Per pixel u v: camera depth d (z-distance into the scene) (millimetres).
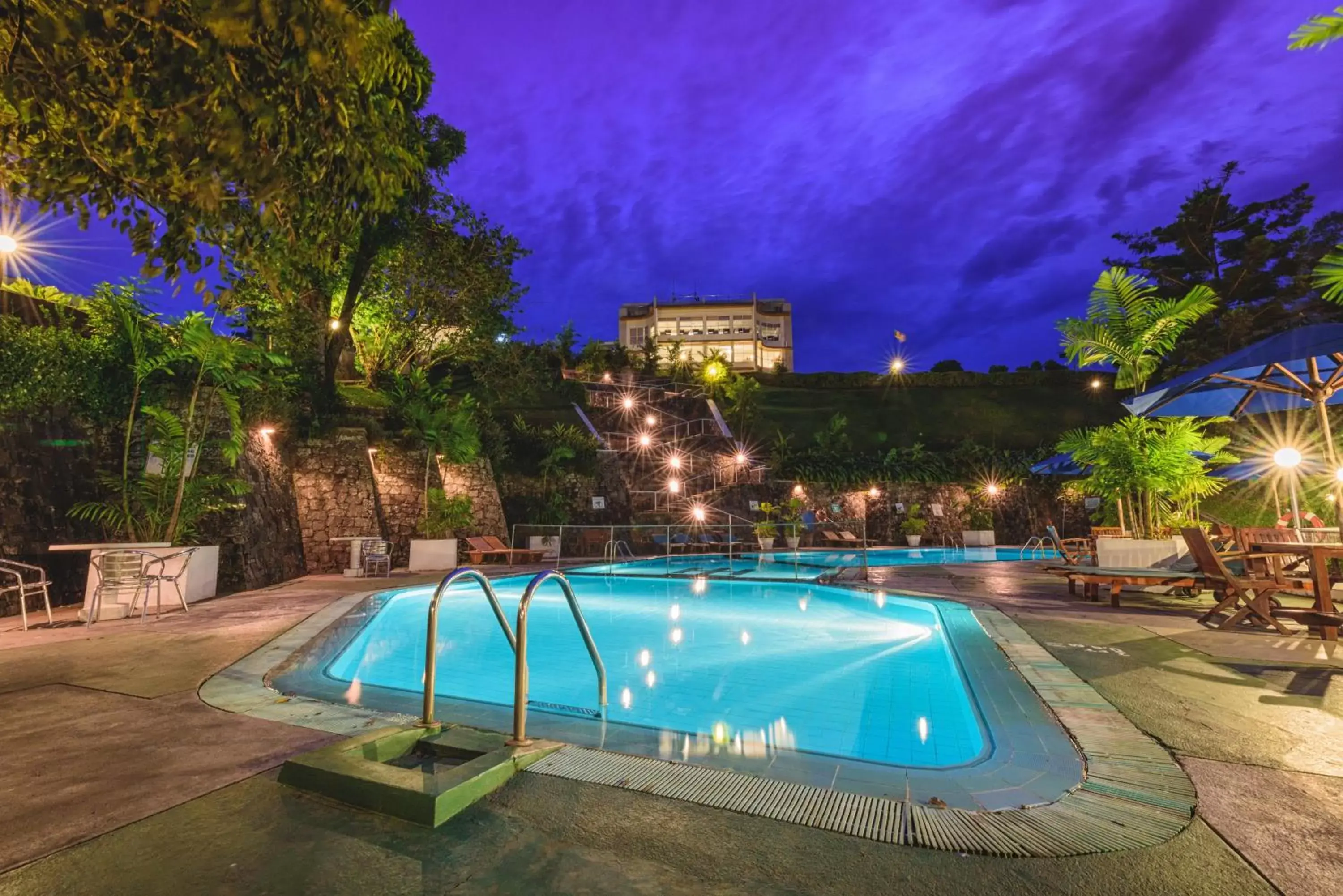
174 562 9508
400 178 3709
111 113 2785
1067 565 13039
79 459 10891
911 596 9719
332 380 18078
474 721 3895
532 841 2379
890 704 5020
